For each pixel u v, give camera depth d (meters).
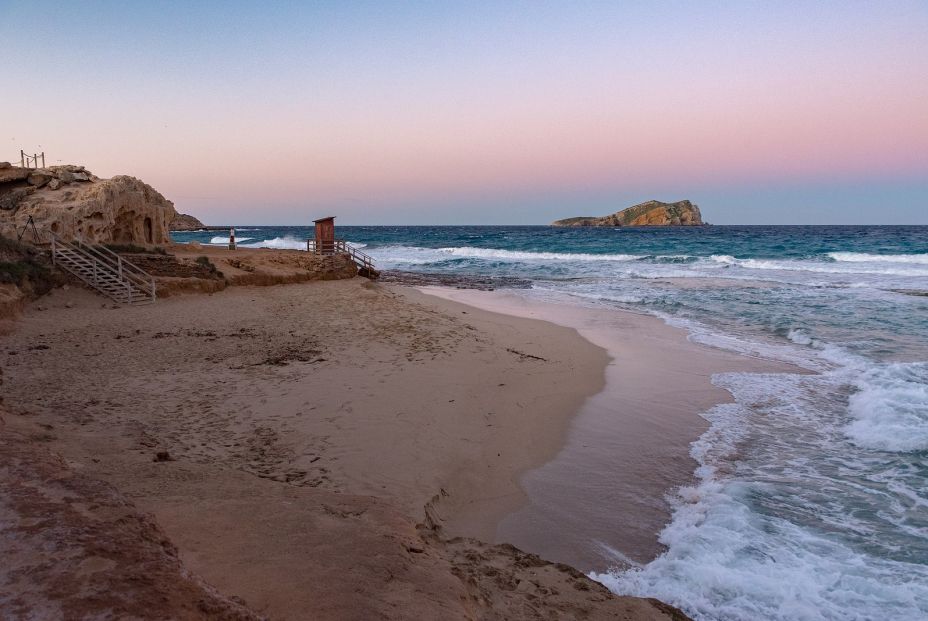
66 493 2.68
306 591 3.36
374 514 5.04
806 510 6.36
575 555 5.52
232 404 8.72
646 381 11.73
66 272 17.97
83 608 1.85
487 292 27.17
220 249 32.19
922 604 4.71
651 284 29.73
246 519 4.44
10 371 9.88
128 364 10.79
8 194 23.58
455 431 8.28
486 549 5.21
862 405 9.87
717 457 7.91
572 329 17.30
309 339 13.56
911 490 6.82
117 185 25.30
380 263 46.41
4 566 2.04
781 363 13.22
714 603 4.74
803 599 4.77
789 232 106.44
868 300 22.05
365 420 8.30
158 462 5.93
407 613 3.29
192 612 2.02
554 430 8.90
